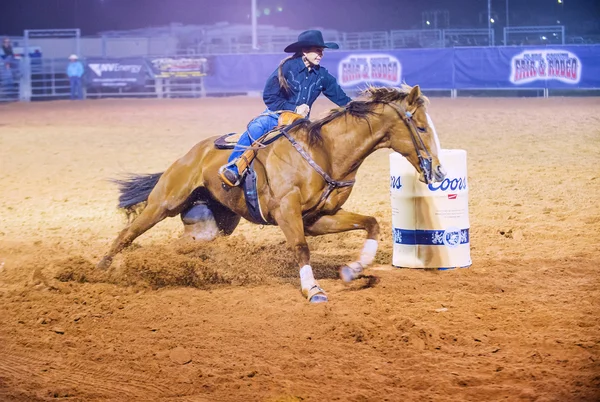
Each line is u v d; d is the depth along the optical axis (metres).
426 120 8.94
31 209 15.85
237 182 9.27
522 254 11.23
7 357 7.53
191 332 8.12
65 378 6.96
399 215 10.58
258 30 60.75
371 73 43.25
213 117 34.56
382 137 9.07
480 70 42.38
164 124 32.19
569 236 12.16
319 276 10.35
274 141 9.29
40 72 48.44
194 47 56.34
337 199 9.23
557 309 8.45
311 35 9.23
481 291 9.36
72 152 24.30
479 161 20.86
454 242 10.43
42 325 8.51
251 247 11.60
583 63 40.66
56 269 10.42
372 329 7.90
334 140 9.11
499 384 6.45
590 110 33.94
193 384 6.70
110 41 53.25
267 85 9.55
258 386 6.62
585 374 6.52
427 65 42.84
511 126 29.09
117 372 7.07
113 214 15.16
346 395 6.35
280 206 9.10
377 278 9.99
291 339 7.80
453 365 6.90
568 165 19.56
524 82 41.94
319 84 9.59
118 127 31.42
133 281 10.05
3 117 36.28
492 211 14.39
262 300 9.23
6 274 10.70
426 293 9.34
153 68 48.16
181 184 10.02
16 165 21.89
